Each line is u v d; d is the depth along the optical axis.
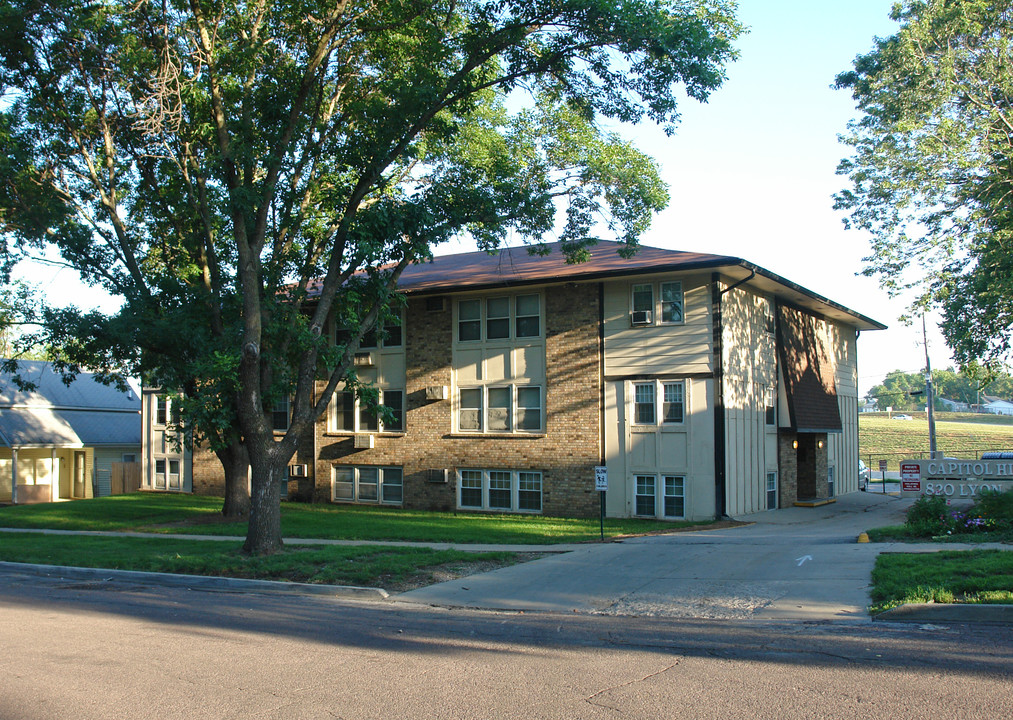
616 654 7.64
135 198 20.89
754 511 23.91
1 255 19.27
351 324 16.19
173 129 17.48
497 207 17.36
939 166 21.95
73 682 6.88
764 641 8.01
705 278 22.61
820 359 29.70
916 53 22.09
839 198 23.77
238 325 18.98
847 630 8.43
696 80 14.83
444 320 26.75
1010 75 21.86
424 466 26.73
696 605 10.34
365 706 6.13
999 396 138.38
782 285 24.50
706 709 5.83
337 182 19.78
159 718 5.90
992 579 9.43
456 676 6.95
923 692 6.06
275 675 7.07
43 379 40.72
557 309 24.81
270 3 16.67
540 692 6.38
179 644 8.40
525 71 15.95
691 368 22.62
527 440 24.94
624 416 23.52
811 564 12.41
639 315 23.38
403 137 16.12
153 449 34.72
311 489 29.09
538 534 18.47
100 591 12.85
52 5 15.99
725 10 16.41
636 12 14.15
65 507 27.50
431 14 16.03
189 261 21.94
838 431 29.20
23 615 10.32
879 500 29.53
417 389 27.09
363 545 16.47
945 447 67.62
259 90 17.38
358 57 18.20
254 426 15.55
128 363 21.69
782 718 5.59
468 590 12.04
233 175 16.62
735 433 22.92
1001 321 22.86
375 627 9.32
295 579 13.19
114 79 17.52
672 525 20.81
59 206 18.78
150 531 20.66
